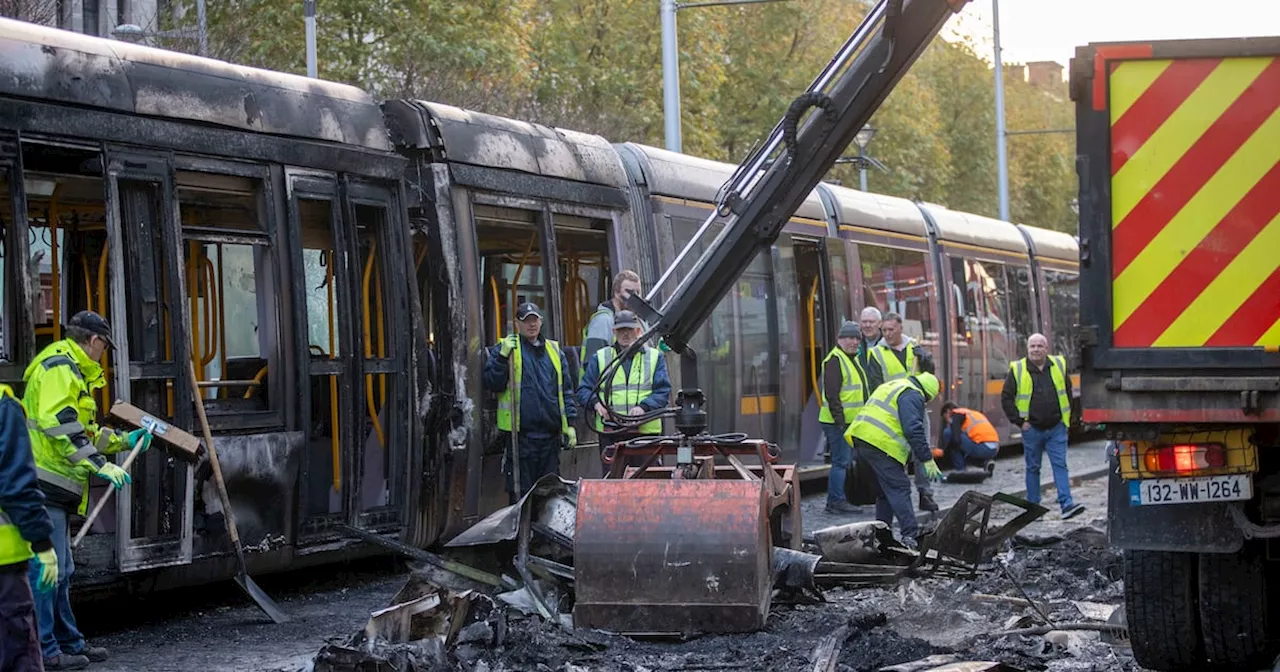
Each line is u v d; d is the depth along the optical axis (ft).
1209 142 22.40
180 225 31.01
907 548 34.58
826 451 59.06
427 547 37.70
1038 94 192.85
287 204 33.60
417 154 38.17
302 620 32.58
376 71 83.66
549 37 97.19
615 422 33.58
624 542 28.02
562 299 45.03
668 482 28.53
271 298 33.04
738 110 120.98
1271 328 22.17
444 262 37.86
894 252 66.33
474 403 38.47
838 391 50.93
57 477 26.71
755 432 53.67
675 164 50.96
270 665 27.71
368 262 36.24
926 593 32.24
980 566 35.58
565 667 25.27
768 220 30.60
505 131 41.27
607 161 46.09
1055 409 50.62
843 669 25.32
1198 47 22.33
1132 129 22.62
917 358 51.67
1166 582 24.41
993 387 77.15
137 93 30.58
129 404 28.96
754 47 119.44
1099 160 22.70
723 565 27.76
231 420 31.94
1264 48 22.13
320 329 35.50
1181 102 22.48
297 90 34.78
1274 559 23.56
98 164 29.71
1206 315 22.38
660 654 26.76
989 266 78.07
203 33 65.46
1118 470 23.50
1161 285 22.53
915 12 29.04
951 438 65.82
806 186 30.35
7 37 28.43
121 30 62.64
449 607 27.12
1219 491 22.38
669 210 49.42
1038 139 182.60
